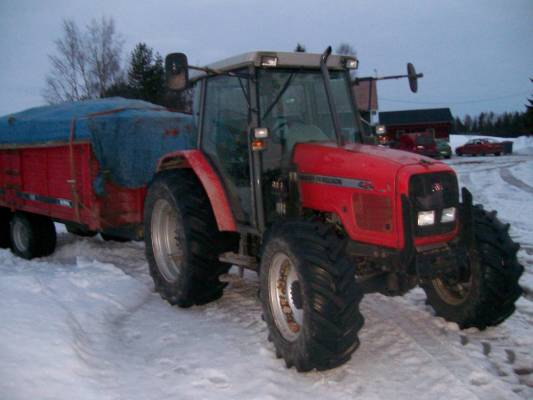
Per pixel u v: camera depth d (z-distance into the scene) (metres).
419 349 4.32
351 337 3.79
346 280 3.81
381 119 53.44
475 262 4.39
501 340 4.51
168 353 4.39
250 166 4.71
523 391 3.65
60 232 10.29
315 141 4.85
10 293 5.11
